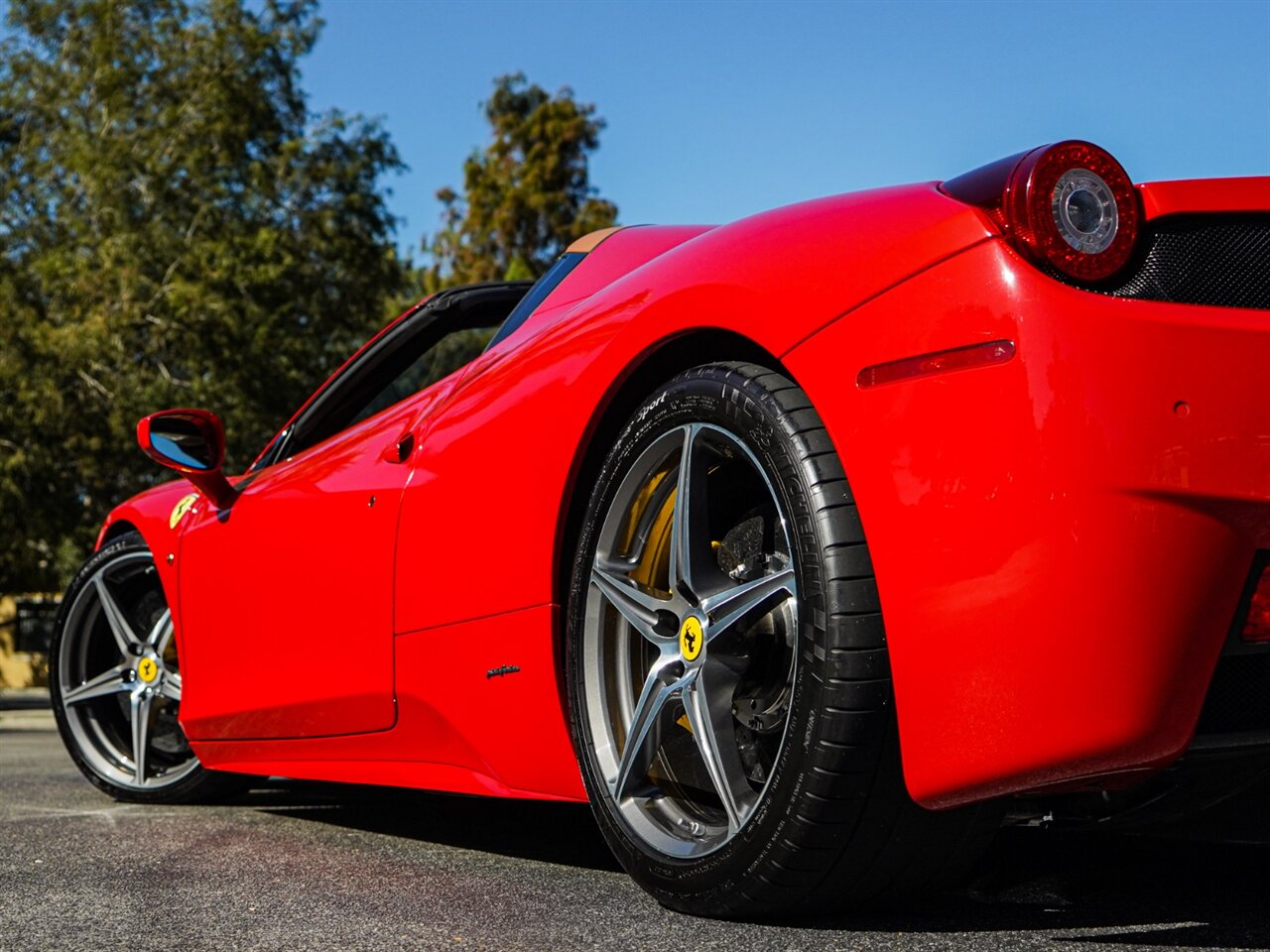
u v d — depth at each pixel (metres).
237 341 22.84
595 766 1.80
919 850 1.55
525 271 40.38
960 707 1.38
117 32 25.02
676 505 1.71
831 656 1.48
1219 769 1.45
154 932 1.63
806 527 1.51
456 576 2.07
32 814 2.89
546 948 1.51
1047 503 1.32
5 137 25.50
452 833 2.51
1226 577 1.32
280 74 26.02
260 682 2.62
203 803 3.09
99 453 22.19
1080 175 1.37
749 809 1.59
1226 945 1.46
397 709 2.23
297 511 2.52
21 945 1.58
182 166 24.12
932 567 1.39
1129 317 1.33
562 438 1.88
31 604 27.66
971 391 1.38
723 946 1.50
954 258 1.43
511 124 43.22
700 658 1.65
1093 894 1.74
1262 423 1.32
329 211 25.84
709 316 1.65
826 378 1.50
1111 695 1.31
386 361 2.74
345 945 1.55
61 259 22.53
